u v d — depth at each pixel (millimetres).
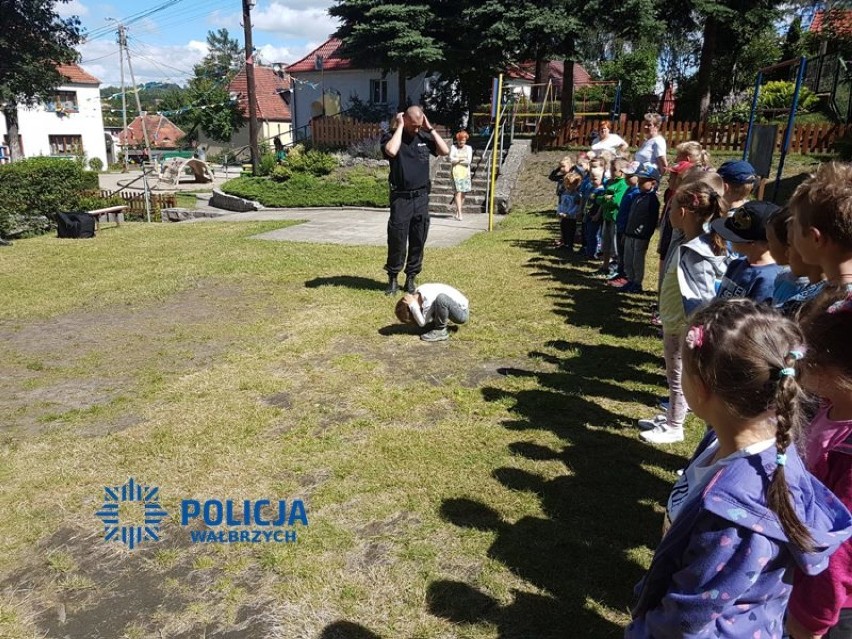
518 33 17094
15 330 6375
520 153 15711
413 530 2984
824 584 1448
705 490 1309
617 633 2377
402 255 7008
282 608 2537
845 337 1490
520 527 2994
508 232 11344
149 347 5711
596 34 19672
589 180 8703
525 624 2422
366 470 3508
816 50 20250
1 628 2477
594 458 3617
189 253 10047
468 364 5082
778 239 2314
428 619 2457
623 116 15500
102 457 3744
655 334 5746
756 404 1279
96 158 41875
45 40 29000
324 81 29594
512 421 4082
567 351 5336
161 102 64750
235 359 5301
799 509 1250
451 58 19766
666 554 1369
